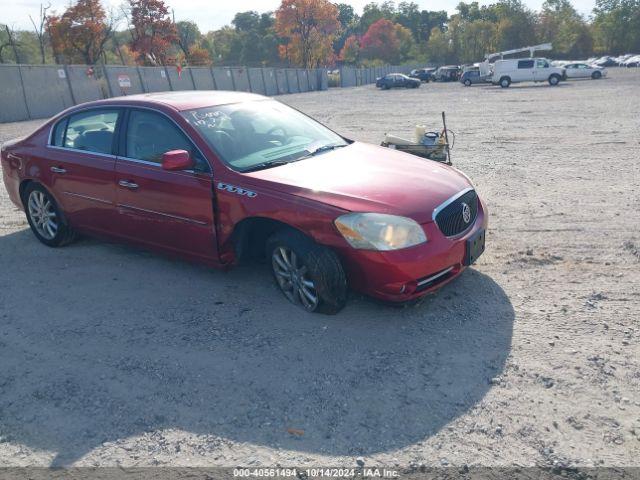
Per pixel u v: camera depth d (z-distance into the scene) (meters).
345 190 4.22
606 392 3.34
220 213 4.58
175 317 4.51
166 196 4.89
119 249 6.12
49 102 27.47
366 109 25.72
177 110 5.02
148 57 56.09
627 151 11.02
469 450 2.94
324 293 4.16
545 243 5.81
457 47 119.19
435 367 3.68
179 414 3.33
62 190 5.77
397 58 122.50
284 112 5.71
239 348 4.01
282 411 3.31
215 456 2.98
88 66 30.03
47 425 3.29
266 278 5.17
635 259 5.28
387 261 3.95
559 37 102.56
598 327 4.07
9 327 4.48
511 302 4.52
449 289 4.78
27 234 6.81
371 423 3.18
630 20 106.75
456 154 11.55
